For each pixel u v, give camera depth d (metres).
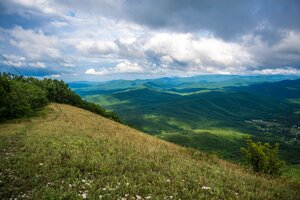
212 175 16.05
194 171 16.52
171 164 17.66
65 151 19.22
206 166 18.77
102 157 17.92
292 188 15.72
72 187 12.29
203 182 14.16
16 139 26.02
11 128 36.25
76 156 17.61
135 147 23.72
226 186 14.01
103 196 11.12
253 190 13.87
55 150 19.69
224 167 19.45
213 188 13.18
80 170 15.19
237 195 12.79
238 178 16.03
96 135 30.17
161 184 13.09
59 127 35.62
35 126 36.59
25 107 53.34
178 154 23.61
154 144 30.06
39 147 20.80
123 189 12.07
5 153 19.55
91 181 13.15
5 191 11.66
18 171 14.45
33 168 15.04
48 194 11.14
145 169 16.00
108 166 15.80
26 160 16.80
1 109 48.50
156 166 16.70
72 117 56.94
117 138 29.91
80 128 37.09
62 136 27.12
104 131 37.78
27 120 47.19
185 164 18.23
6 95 51.44
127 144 25.22
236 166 21.58
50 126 36.50
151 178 14.12
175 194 11.90
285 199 12.81
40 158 17.34
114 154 19.39
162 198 11.43
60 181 13.16
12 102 51.09
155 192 12.02
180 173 15.48
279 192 13.98
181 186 13.10
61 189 11.84
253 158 21.34
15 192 11.66
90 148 21.12
